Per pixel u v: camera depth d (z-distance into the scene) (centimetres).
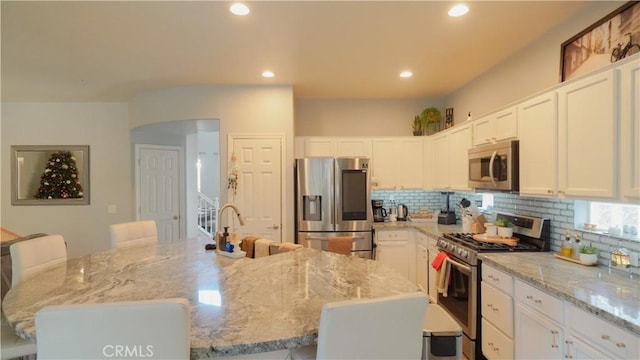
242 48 322
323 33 290
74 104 535
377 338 124
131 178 539
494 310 256
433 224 461
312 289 175
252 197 447
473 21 271
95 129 537
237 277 196
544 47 296
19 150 528
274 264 228
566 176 226
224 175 446
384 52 334
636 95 178
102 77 408
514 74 341
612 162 191
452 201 502
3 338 188
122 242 295
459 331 182
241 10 251
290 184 446
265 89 445
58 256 243
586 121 209
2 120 526
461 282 303
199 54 337
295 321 137
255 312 145
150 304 110
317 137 482
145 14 256
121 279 192
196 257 248
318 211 435
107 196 538
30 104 530
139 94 488
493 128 317
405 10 253
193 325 132
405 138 489
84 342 109
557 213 281
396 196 516
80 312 108
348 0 238
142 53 333
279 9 250
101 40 303
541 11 257
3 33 288
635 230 219
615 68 189
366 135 524
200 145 1069
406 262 449
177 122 465
